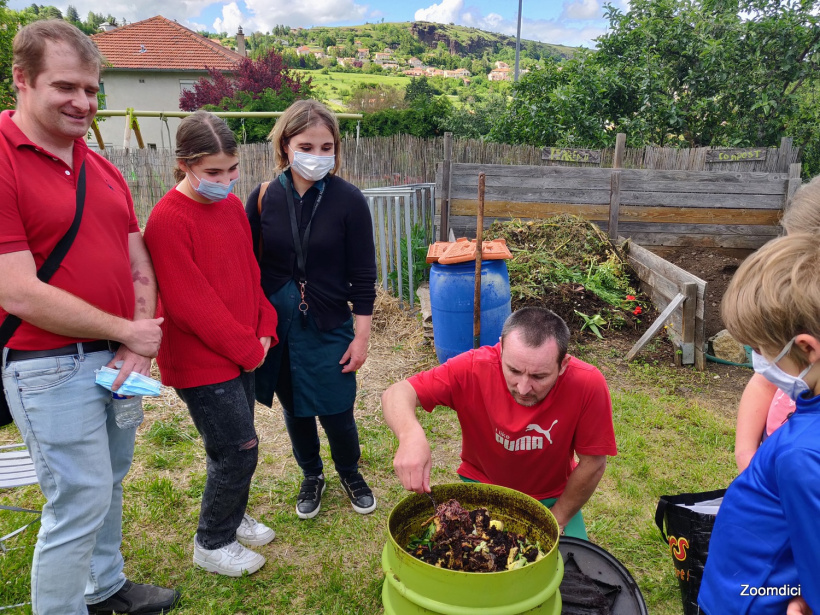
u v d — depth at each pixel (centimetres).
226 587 264
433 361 531
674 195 741
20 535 293
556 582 148
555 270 633
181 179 247
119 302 210
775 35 1009
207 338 234
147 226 234
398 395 212
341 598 261
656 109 1045
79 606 214
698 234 754
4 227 178
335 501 331
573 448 234
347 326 295
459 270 455
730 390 488
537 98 1102
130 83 2820
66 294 188
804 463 114
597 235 706
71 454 199
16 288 180
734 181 739
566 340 193
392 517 167
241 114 947
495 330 464
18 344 191
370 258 294
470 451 240
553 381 196
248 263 259
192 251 234
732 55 1030
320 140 266
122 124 2847
